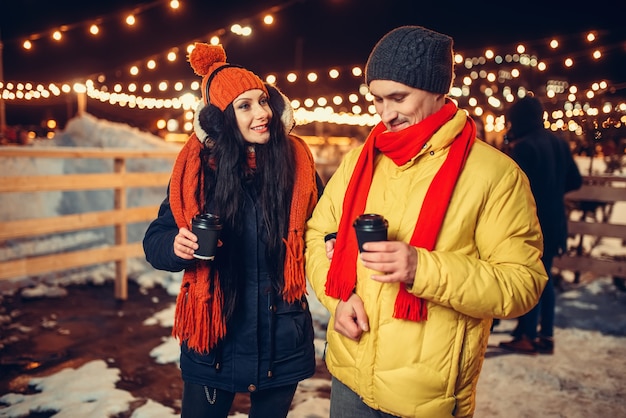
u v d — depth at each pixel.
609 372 3.69
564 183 4.12
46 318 4.70
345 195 1.69
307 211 2.03
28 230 4.54
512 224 1.53
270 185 1.93
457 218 1.52
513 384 3.51
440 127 1.55
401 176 1.61
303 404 3.21
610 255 6.53
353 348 1.63
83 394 3.29
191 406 1.97
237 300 1.90
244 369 1.92
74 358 3.88
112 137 7.07
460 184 1.53
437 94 1.53
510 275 1.48
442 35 1.53
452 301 1.44
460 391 1.56
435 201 1.50
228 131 1.89
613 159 5.88
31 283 5.60
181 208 1.91
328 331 1.77
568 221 5.70
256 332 1.93
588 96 4.81
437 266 1.43
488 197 1.52
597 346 4.17
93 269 6.05
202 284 1.86
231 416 3.11
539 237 1.58
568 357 3.95
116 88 8.72
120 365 3.77
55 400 3.23
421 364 1.52
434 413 1.52
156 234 1.97
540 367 3.77
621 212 8.72
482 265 1.48
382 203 1.63
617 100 4.72
